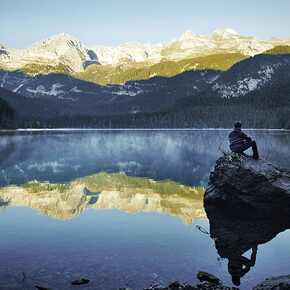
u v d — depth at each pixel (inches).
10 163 913.5
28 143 1935.3
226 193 420.5
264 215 393.4
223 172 435.8
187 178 654.5
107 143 1966.0
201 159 1028.5
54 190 521.7
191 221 354.3
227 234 312.3
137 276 215.0
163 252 258.7
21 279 208.7
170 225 336.2
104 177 665.0
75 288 196.9
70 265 231.6
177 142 2089.1
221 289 196.7
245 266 236.1
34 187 547.2
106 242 280.7
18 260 240.8
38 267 228.1
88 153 1250.0
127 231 313.4
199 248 270.1
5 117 7170.3
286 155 1036.5
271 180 407.5
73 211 391.2
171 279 211.0
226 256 254.4
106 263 235.6
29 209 399.9
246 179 414.3
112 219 356.2
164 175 696.4
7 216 366.3
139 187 553.0
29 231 311.6
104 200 452.4
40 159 1021.8
